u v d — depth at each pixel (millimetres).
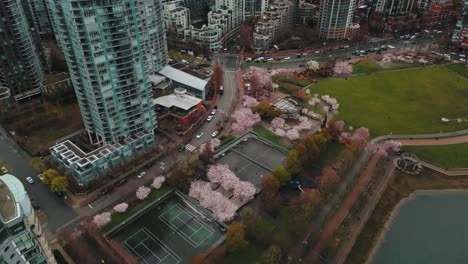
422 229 163750
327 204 168375
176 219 158625
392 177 190750
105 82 170000
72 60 168625
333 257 146000
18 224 94125
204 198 163750
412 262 148500
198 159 193250
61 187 164500
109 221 152125
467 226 166750
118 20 159250
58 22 158000
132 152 193375
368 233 158875
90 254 140875
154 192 171750
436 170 196500
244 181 176250
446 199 180750
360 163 195000
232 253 142750
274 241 147875
